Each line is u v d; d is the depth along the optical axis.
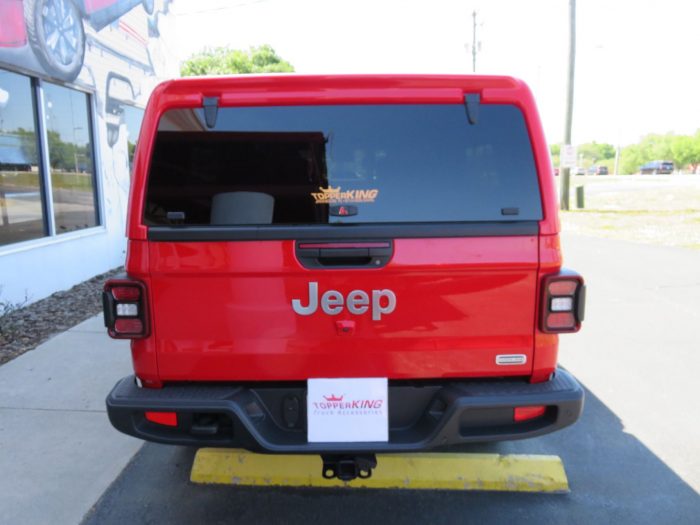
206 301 2.48
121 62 9.66
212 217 2.50
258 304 2.48
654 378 4.75
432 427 2.54
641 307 6.98
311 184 2.50
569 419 2.54
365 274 2.46
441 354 2.54
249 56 40.41
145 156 2.48
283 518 2.92
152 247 2.46
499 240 2.48
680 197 26.06
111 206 9.29
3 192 6.51
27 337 5.70
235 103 2.49
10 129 6.61
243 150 2.50
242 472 3.22
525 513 2.96
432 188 2.51
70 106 8.05
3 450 3.56
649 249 11.63
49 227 7.40
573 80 20.89
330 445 2.50
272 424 2.59
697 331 6.01
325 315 2.49
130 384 2.63
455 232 2.46
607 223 16.45
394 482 3.19
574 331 2.52
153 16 11.29
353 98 2.50
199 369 2.53
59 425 3.90
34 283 7.01
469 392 2.50
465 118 2.52
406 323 2.51
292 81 2.48
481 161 2.52
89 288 7.90
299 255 2.46
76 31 7.93
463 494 3.14
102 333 5.84
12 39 6.41
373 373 2.54
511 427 2.55
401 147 2.52
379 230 2.45
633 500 3.08
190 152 2.49
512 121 2.53
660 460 3.49
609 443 3.70
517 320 2.53
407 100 2.50
